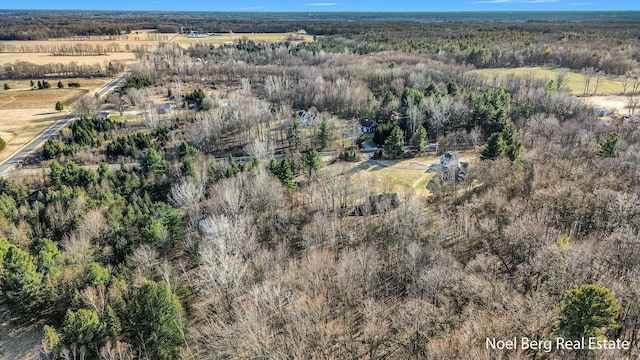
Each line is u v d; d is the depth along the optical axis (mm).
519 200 66000
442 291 46438
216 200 73875
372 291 51719
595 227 59344
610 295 35094
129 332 48125
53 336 45250
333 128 124375
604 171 71312
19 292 52250
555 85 146625
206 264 56062
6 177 96500
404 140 114125
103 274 54500
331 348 42469
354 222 74000
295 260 60375
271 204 72750
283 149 113125
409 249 55406
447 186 81938
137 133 118688
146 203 75562
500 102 118438
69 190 79625
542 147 88312
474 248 60719
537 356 36375
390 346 42812
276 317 46188
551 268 45562
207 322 51406
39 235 69875
